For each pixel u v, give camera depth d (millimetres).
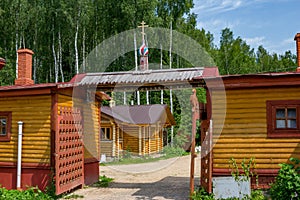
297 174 6934
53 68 29062
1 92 9203
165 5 27391
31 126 9109
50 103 8984
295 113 8016
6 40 27328
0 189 8406
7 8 26578
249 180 7559
